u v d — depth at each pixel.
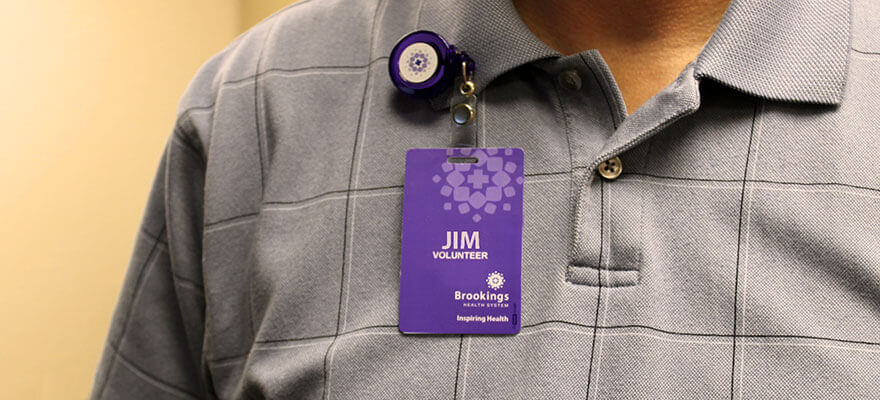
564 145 0.59
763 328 0.52
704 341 0.53
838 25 0.58
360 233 0.62
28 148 1.94
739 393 0.51
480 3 0.63
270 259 0.65
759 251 0.54
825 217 0.53
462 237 0.59
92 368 2.08
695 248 0.54
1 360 1.89
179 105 0.75
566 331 0.54
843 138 0.55
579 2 0.62
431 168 0.60
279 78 0.71
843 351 0.51
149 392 0.74
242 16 2.41
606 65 0.57
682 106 0.54
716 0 0.61
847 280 0.52
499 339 0.56
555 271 0.56
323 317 0.61
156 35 2.21
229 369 0.68
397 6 0.71
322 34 0.73
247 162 0.70
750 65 0.56
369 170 0.63
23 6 1.93
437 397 0.56
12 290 1.91
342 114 0.67
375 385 0.57
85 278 2.07
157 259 0.75
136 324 0.74
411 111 0.64
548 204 0.58
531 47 0.60
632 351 0.52
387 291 0.60
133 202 2.18
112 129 2.12
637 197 0.56
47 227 1.98
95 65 2.08
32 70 1.95
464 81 0.61
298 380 0.60
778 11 0.58
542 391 0.53
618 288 0.54
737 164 0.55
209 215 0.70
